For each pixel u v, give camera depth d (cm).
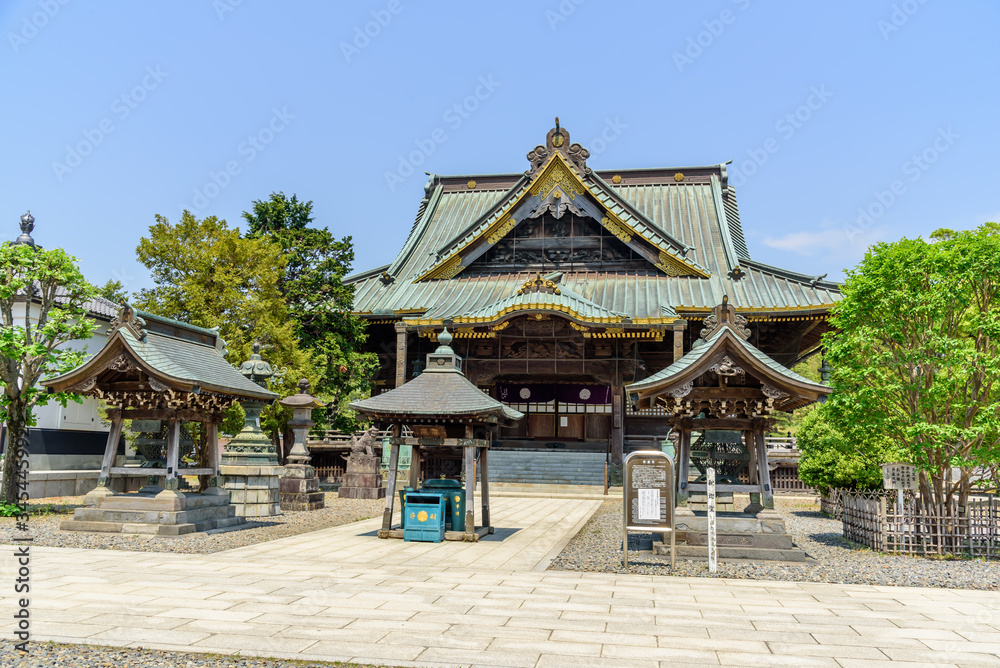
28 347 1884
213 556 1288
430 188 6184
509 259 5019
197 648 712
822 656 717
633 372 4275
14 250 1944
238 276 3073
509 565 1244
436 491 1633
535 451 3938
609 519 2225
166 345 1650
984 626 845
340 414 3841
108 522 1539
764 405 1364
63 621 798
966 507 1472
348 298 3922
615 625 823
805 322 4306
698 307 4256
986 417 1400
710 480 1215
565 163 4766
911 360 1467
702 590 1039
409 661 684
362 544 1496
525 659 693
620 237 4747
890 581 1137
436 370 1717
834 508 2323
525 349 4447
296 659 687
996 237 1470
